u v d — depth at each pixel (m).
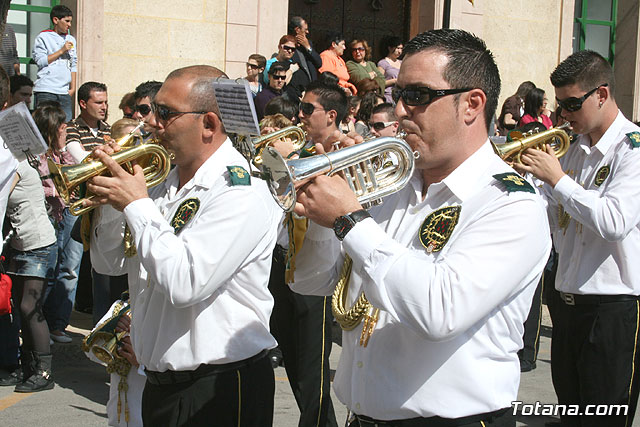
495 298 2.02
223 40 9.27
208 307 2.68
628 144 3.82
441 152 2.19
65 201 2.55
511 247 2.05
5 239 4.81
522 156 3.76
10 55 7.92
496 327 2.15
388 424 2.19
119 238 3.02
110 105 8.85
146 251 2.53
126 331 3.34
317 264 2.48
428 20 10.78
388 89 9.72
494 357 2.16
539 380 5.95
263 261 2.78
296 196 2.08
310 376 4.22
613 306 3.79
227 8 9.23
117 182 2.57
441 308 1.97
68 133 6.35
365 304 2.26
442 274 2.00
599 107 3.89
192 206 2.71
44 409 4.93
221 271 2.58
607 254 3.80
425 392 2.12
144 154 2.65
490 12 10.86
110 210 2.99
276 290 4.27
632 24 12.35
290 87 8.34
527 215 2.08
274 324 4.36
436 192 2.25
